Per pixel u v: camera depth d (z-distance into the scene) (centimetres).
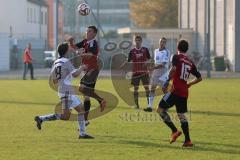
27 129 3956
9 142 3400
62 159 2867
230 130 3897
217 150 3133
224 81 9569
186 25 17338
